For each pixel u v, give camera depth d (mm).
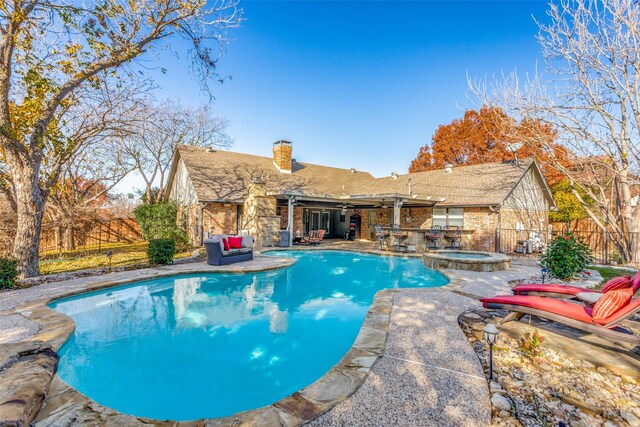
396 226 17812
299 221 23938
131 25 10086
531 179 20250
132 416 3115
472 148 32281
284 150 24531
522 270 11383
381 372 3824
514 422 2963
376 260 15188
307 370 4930
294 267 12953
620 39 13266
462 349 4508
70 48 9781
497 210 17328
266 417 3002
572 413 3119
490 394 3408
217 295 8977
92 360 5172
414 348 4523
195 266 11578
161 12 10383
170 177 24438
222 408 4016
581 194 21422
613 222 14969
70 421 3012
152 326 6609
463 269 11352
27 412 2904
